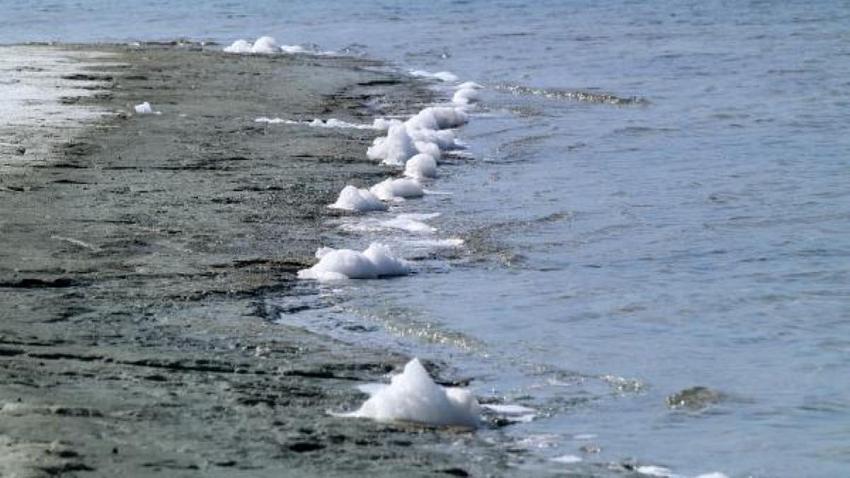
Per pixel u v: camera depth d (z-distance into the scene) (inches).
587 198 1022.4
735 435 521.0
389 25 2642.7
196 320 651.5
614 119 1475.1
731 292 749.3
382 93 1678.2
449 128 1411.2
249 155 1145.4
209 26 2684.5
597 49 2174.0
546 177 1114.7
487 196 1026.7
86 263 753.6
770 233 902.4
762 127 1396.4
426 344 638.5
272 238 845.2
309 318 673.0
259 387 545.3
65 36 2490.2
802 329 677.9
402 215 945.5
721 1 3034.0
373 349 623.2
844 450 504.4
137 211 895.1
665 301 727.1
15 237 807.1
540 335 658.2
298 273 760.3
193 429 474.0
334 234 871.1
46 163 1054.4
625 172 1141.7
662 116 1491.1
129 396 515.5
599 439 509.4
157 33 2546.8
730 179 1104.2
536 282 764.0
